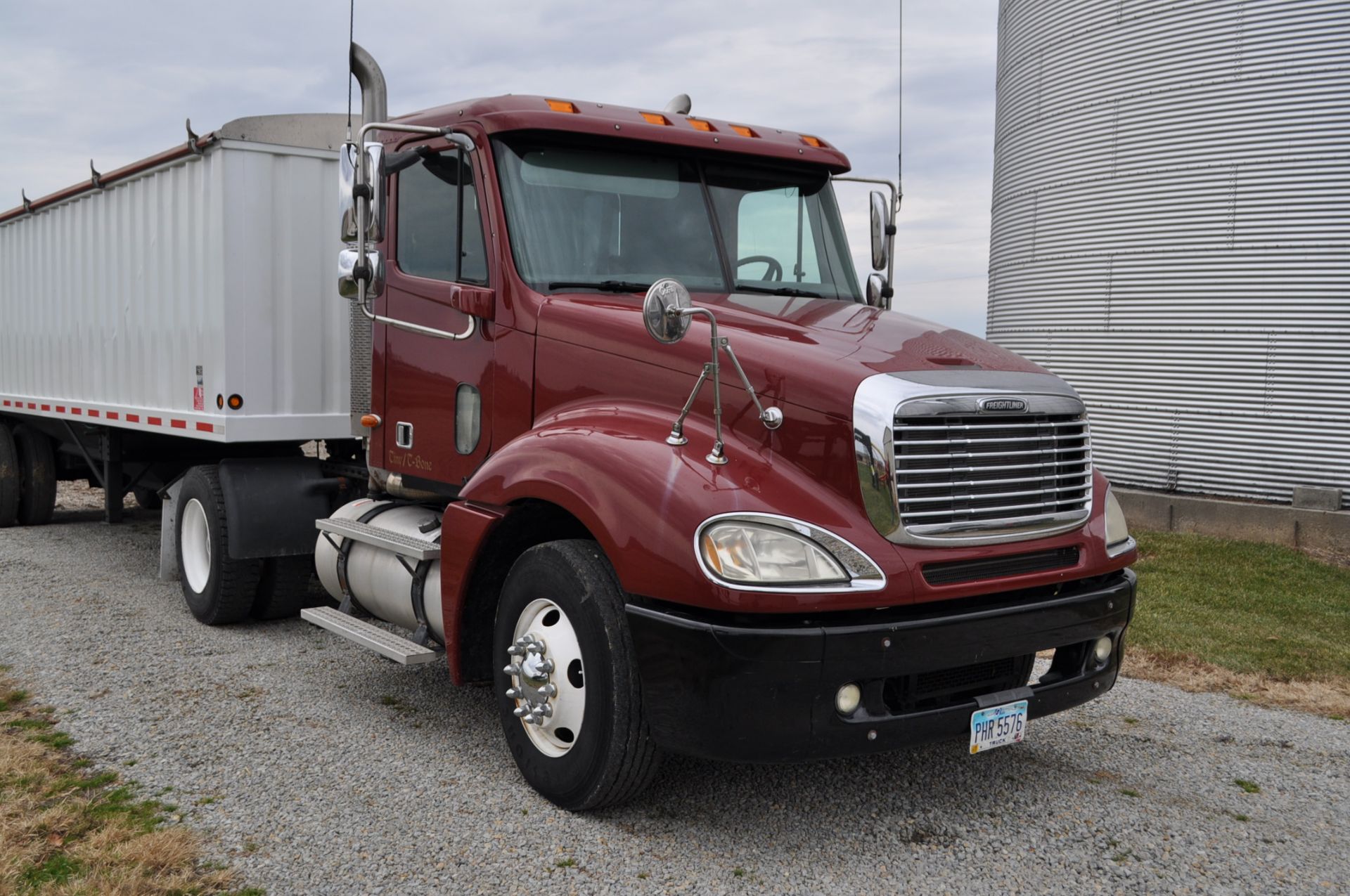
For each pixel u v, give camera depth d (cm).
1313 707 545
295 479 656
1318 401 993
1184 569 877
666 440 376
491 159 462
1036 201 1205
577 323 430
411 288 513
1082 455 405
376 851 360
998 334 1304
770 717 333
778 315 438
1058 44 1167
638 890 336
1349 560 914
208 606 650
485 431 470
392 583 504
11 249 1051
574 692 388
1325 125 974
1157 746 482
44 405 978
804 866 356
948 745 479
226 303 649
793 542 339
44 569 840
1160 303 1084
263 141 672
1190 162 1054
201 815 386
